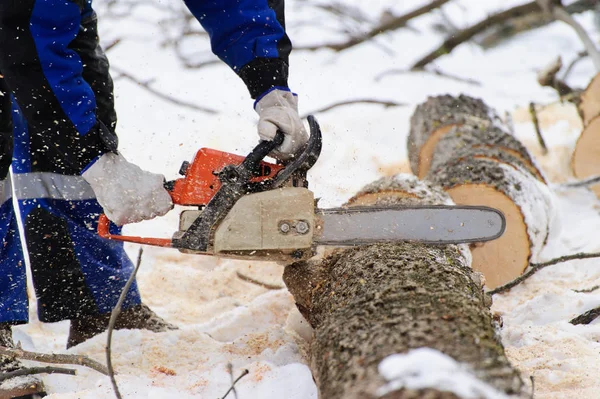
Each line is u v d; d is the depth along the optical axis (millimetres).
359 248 7902
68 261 9094
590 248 12273
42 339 9906
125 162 7418
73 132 7191
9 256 8648
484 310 6172
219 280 11922
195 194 7320
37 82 6980
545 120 18391
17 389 7473
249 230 7113
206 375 7703
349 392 4754
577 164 15297
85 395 7121
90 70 8484
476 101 14664
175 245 7258
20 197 8945
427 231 7609
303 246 7227
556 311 9078
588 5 23594
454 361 4590
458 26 28109
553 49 27609
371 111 22156
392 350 5066
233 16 7816
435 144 14227
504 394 4277
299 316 8906
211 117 20344
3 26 6855
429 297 6074
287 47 8016
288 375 7418
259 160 7191
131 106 20938
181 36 24172
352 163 17047
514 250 11000
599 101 14992
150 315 9703
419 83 24984
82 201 9031
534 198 11266
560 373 7020
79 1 7133
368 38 23719
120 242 9484
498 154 12117
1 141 8172
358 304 6352
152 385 7531
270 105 7742
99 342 8758
